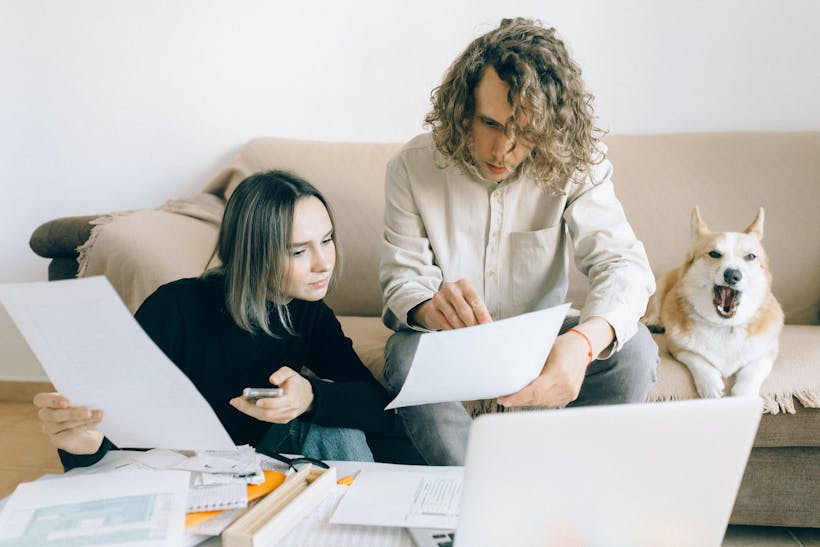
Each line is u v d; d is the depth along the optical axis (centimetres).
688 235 199
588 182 142
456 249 147
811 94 220
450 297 115
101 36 238
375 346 165
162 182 246
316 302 135
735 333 161
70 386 84
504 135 120
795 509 155
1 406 251
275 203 113
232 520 82
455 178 144
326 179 210
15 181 249
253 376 125
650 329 189
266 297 118
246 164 216
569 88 121
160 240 172
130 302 166
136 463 99
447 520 84
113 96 242
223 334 121
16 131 246
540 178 131
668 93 224
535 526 70
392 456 152
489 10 225
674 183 204
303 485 91
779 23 217
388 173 153
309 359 136
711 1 218
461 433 132
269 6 232
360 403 117
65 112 244
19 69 242
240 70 237
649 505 71
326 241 119
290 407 103
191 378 122
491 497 68
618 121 228
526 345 95
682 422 68
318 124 238
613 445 68
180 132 243
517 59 117
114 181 247
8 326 253
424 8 227
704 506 73
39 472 196
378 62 232
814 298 195
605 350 125
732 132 212
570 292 204
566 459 67
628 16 221
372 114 236
